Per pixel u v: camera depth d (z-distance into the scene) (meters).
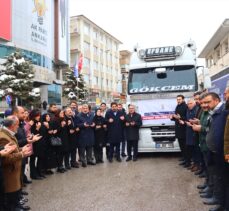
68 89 43.09
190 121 7.77
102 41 65.62
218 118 5.20
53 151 9.00
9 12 33.69
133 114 10.58
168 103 10.62
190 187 7.02
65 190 7.18
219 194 5.42
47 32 41.44
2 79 27.45
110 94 68.06
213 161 5.51
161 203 5.96
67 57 48.78
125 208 5.76
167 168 9.15
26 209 5.86
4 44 33.66
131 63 11.51
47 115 8.75
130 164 10.02
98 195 6.66
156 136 10.70
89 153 10.39
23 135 6.68
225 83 10.77
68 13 49.66
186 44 11.30
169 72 11.04
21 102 28.78
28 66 28.75
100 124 10.55
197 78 10.91
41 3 39.94
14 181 5.14
